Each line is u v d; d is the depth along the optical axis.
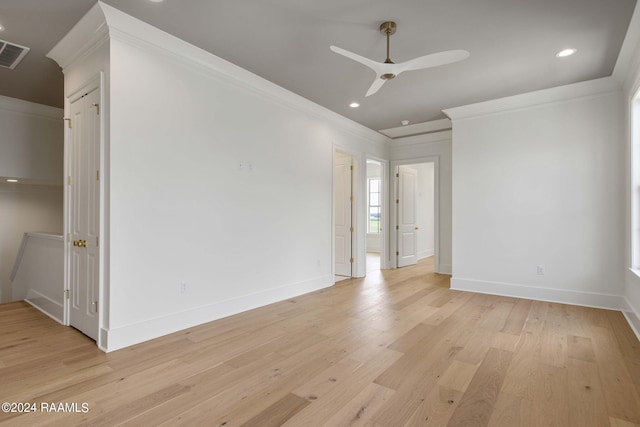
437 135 6.38
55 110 4.84
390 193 6.98
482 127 4.77
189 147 3.25
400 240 7.13
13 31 2.87
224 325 3.32
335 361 2.53
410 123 5.78
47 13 2.62
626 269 3.79
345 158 6.07
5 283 5.40
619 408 1.92
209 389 2.12
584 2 2.49
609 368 2.42
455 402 1.98
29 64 3.46
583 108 4.10
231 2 2.52
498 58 3.38
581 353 2.68
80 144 3.08
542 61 3.44
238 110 3.74
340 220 6.12
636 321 3.21
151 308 2.96
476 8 2.57
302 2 2.52
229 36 3.01
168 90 3.08
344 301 4.26
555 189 4.27
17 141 4.59
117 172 2.73
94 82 2.85
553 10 2.59
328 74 3.79
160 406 1.93
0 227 5.36
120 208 2.75
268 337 3.01
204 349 2.73
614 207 3.93
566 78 3.87
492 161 4.70
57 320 3.44
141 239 2.88
